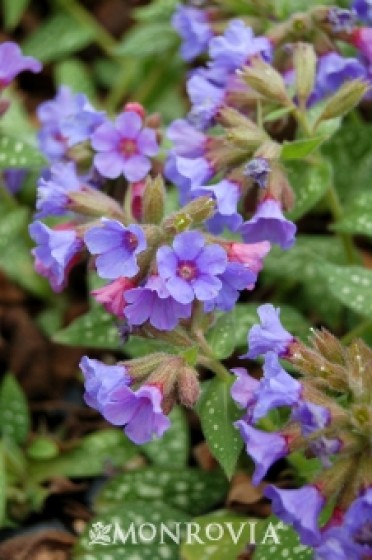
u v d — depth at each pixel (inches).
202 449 17.1
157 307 14.0
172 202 17.3
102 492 16.6
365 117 19.6
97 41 21.5
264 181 14.9
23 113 20.2
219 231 15.2
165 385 13.8
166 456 16.9
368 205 16.7
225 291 14.2
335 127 16.3
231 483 16.5
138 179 15.5
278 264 17.8
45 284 18.9
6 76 16.2
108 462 17.0
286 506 13.1
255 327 13.9
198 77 15.8
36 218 15.3
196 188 14.9
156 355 14.1
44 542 16.4
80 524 16.7
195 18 18.0
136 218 15.4
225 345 15.0
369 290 16.0
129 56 20.1
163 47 19.8
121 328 14.6
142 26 20.7
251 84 15.6
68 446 17.2
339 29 16.3
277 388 13.3
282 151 15.1
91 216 15.1
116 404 13.6
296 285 18.2
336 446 13.3
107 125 15.5
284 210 15.2
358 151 18.2
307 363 13.9
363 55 16.6
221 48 15.8
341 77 16.4
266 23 17.6
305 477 15.8
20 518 16.8
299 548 14.6
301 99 15.7
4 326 18.7
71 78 20.6
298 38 16.4
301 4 17.8
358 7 16.7
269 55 16.1
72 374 18.2
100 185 16.1
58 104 17.3
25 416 17.3
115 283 14.2
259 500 16.3
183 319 14.6
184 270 13.8
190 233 13.7
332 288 16.0
